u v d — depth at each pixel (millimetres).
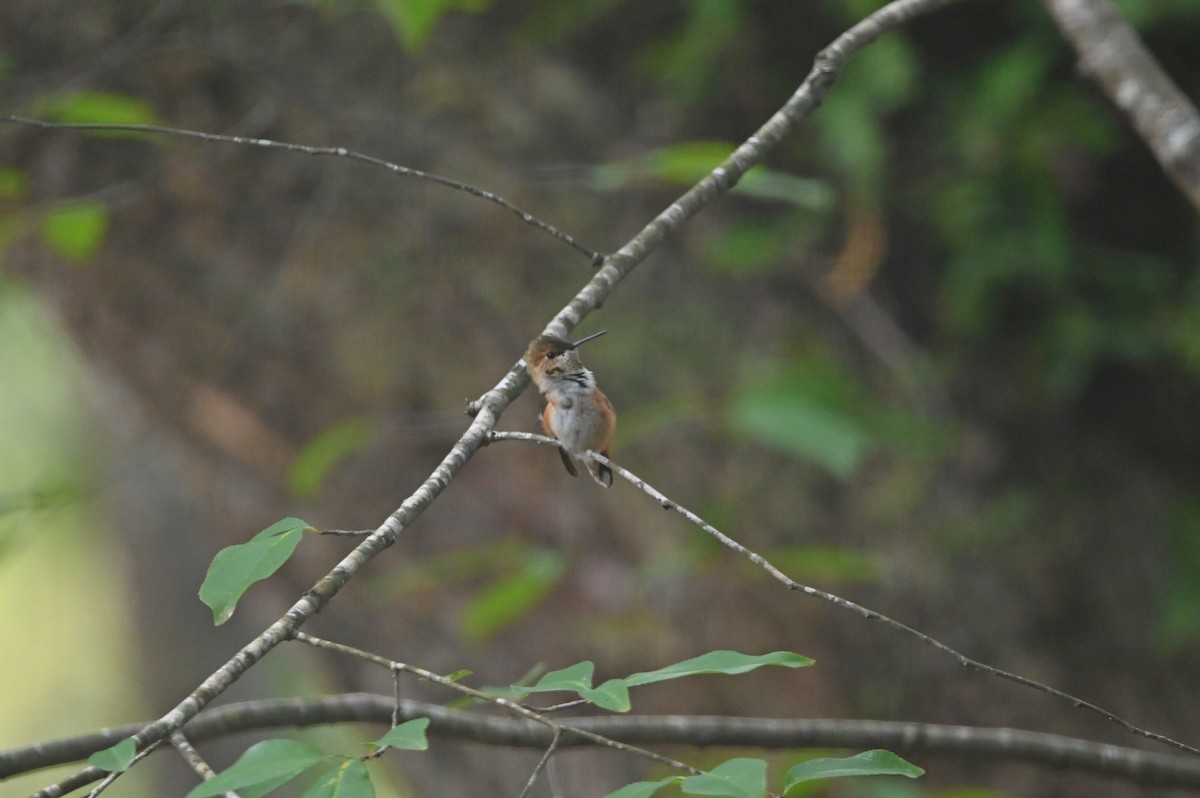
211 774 3404
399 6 7191
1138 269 10086
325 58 10086
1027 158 9812
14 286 11938
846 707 9469
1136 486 10031
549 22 10250
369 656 3795
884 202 10023
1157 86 6324
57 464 23438
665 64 10156
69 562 26422
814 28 9969
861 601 9523
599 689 3578
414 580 9422
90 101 7586
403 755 11109
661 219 5875
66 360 19906
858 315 9867
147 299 10773
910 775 3676
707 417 9594
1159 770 6379
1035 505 9750
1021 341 10062
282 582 11531
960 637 9539
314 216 10289
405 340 10273
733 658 3682
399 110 10180
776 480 9523
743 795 3117
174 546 22312
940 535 9570
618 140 10180
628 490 9680
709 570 9516
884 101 9445
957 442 9703
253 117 10078
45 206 9203
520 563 10031
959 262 9906
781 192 7617
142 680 22547
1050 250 9766
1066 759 6355
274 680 22766
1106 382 10273
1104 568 9750
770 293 9867
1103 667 9609
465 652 10633
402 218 10172
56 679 27188
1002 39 10125
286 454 10977
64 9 10039
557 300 9984
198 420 11242
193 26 9602
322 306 10359
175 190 10289
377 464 10562
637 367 9766
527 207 10039
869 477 9633
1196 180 5934
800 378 8258
